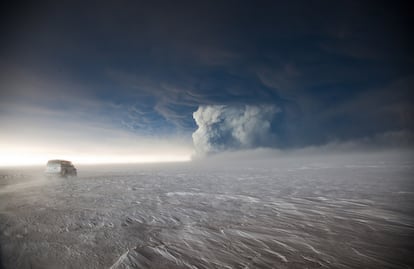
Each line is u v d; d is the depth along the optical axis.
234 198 10.30
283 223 6.34
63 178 19.97
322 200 9.48
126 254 4.21
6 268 3.67
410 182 13.76
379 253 4.27
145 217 7.00
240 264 3.89
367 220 6.47
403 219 6.53
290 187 13.52
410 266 3.76
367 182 14.27
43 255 4.16
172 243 4.85
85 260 3.97
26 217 6.88
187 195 11.16
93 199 10.02
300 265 3.83
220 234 5.46
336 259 4.05
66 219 6.68
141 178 20.38
